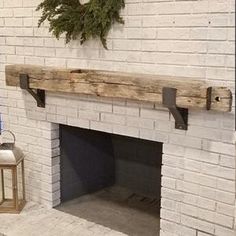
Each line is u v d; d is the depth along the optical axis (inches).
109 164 133.7
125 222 109.3
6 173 125.4
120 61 94.4
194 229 90.0
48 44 106.3
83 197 125.1
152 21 87.7
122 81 87.0
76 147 121.2
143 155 125.1
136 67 92.2
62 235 101.5
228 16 77.7
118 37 93.4
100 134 127.5
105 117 99.2
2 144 111.7
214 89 77.3
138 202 122.4
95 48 97.8
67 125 113.3
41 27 106.4
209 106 78.0
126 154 129.8
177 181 90.6
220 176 84.4
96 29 92.4
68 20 94.3
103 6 89.8
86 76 92.4
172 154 90.1
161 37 87.2
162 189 93.3
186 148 87.7
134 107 93.5
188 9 82.4
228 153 82.4
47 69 100.3
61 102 107.0
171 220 93.3
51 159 114.2
